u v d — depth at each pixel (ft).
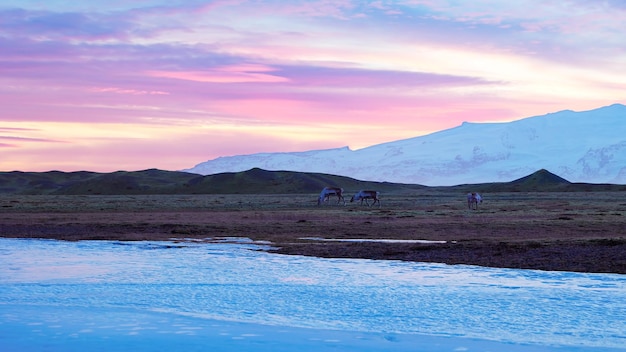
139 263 77.10
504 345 37.93
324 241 106.11
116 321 44.27
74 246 98.99
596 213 174.09
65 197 395.55
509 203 254.88
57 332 40.78
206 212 196.65
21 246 99.25
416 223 140.87
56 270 70.49
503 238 109.19
